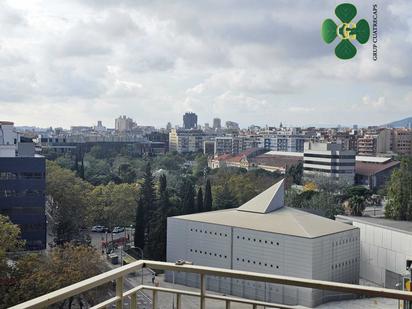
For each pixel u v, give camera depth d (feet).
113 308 47.70
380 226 218.59
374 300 100.48
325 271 192.95
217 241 213.46
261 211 225.76
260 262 200.13
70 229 271.49
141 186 311.06
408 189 272.10
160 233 245.45
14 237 145.69
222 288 186.39
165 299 118.01
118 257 240.94
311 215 229.45
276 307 23.13
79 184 297.74
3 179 234.17
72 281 134.82
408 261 141.90
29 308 18.04
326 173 507.30
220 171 463.42
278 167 585.22
